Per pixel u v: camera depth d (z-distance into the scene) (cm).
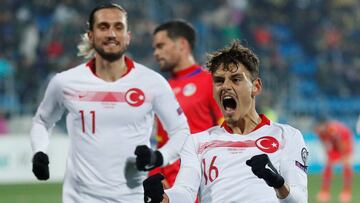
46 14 7250
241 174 1223
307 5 8269
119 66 1728
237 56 1216
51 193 4772
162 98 1739
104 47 1689
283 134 1254
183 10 7662
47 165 1706
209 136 1277
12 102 6209
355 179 6141
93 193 1692
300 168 1220
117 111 1703
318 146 6712
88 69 1734
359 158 6988
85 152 1702
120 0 7438
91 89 1712
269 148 1238
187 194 1222
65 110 1803
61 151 5675
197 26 7550
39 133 1780
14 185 5312
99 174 1692
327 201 4612
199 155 1266
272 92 7088
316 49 8000
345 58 8031
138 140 1719
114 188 1697
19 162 5594
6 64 6219
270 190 1212
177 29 2205
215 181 1235
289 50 7981
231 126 1276
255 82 1246
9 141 5569
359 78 7756
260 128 1263
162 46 2212
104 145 1695
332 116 7356
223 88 1219
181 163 1276
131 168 1706
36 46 6844
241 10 7956
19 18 7094
